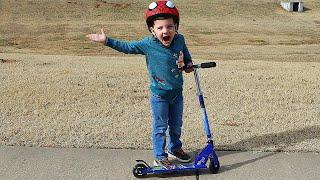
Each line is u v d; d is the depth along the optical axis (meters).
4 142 5.36
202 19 29.27
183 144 5.36
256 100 6.89
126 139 5.46
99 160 5.00
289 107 6.62
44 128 5.75
